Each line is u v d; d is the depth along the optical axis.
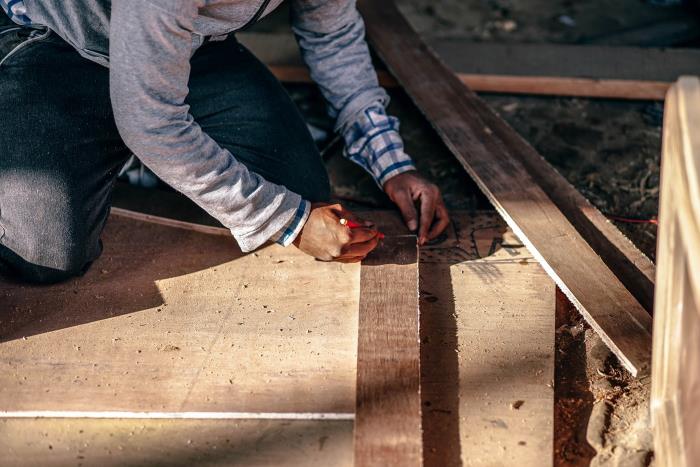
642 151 2.60
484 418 1.64
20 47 1.90
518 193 2.12
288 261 2.02
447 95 2.57
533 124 2.73
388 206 2.33
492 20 3.44
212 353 1.76
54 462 1.57
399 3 3.59
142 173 2.30
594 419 1.65
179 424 1.63
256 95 2.08
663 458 1.39
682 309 1.28
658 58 2.99
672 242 1.28
